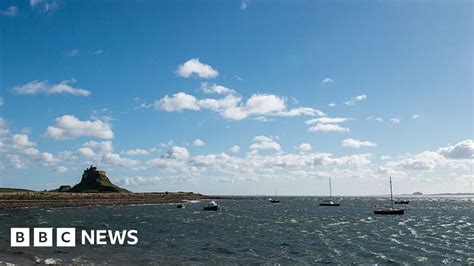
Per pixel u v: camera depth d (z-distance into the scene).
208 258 42.50
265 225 82.31
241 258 42.66
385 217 109.38
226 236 62.16
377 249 49.06
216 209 146.50
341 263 40.38
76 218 99.50
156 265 38.28
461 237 61.69
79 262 38.78
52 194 176.38
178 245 51.81
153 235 63.12
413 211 142.12
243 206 194.75
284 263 40.12
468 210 149.50
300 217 108.75
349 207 180.62
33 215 109.44
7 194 159.38
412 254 45.56
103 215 112.44
